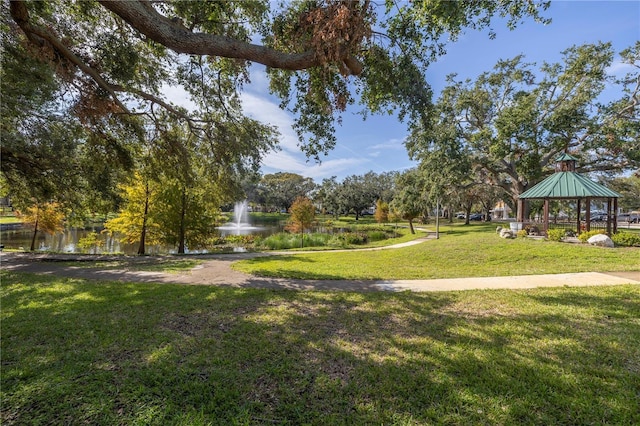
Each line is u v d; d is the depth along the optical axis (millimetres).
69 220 15664
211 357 3209
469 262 9602
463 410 2338
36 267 9648
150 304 5184
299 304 5145
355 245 19672
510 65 20766
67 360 3156
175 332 3902
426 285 6496
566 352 3217
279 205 68625
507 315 4422
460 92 21484
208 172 10422
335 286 6559
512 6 4406
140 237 16594
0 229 29422
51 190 10750
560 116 17781
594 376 2766
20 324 4246
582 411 2301
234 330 3951
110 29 7051
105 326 4141
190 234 17125
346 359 3150
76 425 2174
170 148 9602
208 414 2305
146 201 16156
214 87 8461
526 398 2457
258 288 6395
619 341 3443
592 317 4242
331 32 3648
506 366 2955
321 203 64438
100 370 2941
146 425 2164
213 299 5477
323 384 2691
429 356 3186
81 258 11750
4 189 12328
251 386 2680
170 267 9469
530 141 18031
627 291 5457
